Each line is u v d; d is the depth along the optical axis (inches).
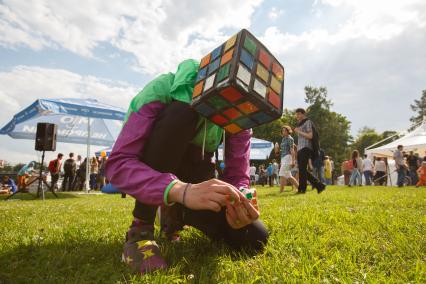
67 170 565.6
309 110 2204.7
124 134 54.4
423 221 93.4
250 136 74.7
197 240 78.5
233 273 53.4
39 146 355.3
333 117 2253.9
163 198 47.1
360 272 53.2
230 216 52.4
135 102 58.1
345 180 748.0
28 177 526.3
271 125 1838.1
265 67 49.9
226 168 73.8
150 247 56.9
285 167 342.0
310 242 72.4
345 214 113.2
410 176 625.6
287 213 121.6
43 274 53.7
